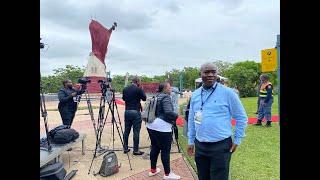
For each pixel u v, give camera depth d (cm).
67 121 902
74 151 866
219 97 381
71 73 2920
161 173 659
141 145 959
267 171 653
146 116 603
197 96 400
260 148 858
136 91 807
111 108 846
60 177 475
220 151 376
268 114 1212
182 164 725
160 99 593
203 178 399
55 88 2734
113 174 658
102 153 837
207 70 385
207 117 381
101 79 859
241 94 3838
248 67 4109
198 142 393
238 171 653
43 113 600
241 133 380
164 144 600
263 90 1217
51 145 663
